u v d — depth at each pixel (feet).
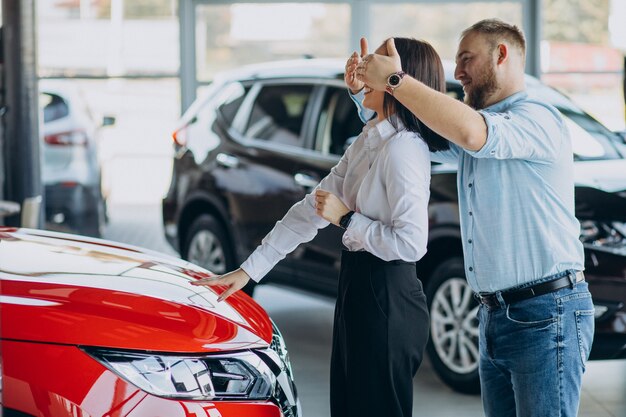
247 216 22.62
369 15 36.14
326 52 36.52
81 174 28.84
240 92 23.93
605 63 37.01
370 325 10.28
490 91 10.78
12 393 8.79
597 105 37.14
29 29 24.00
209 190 23.65
